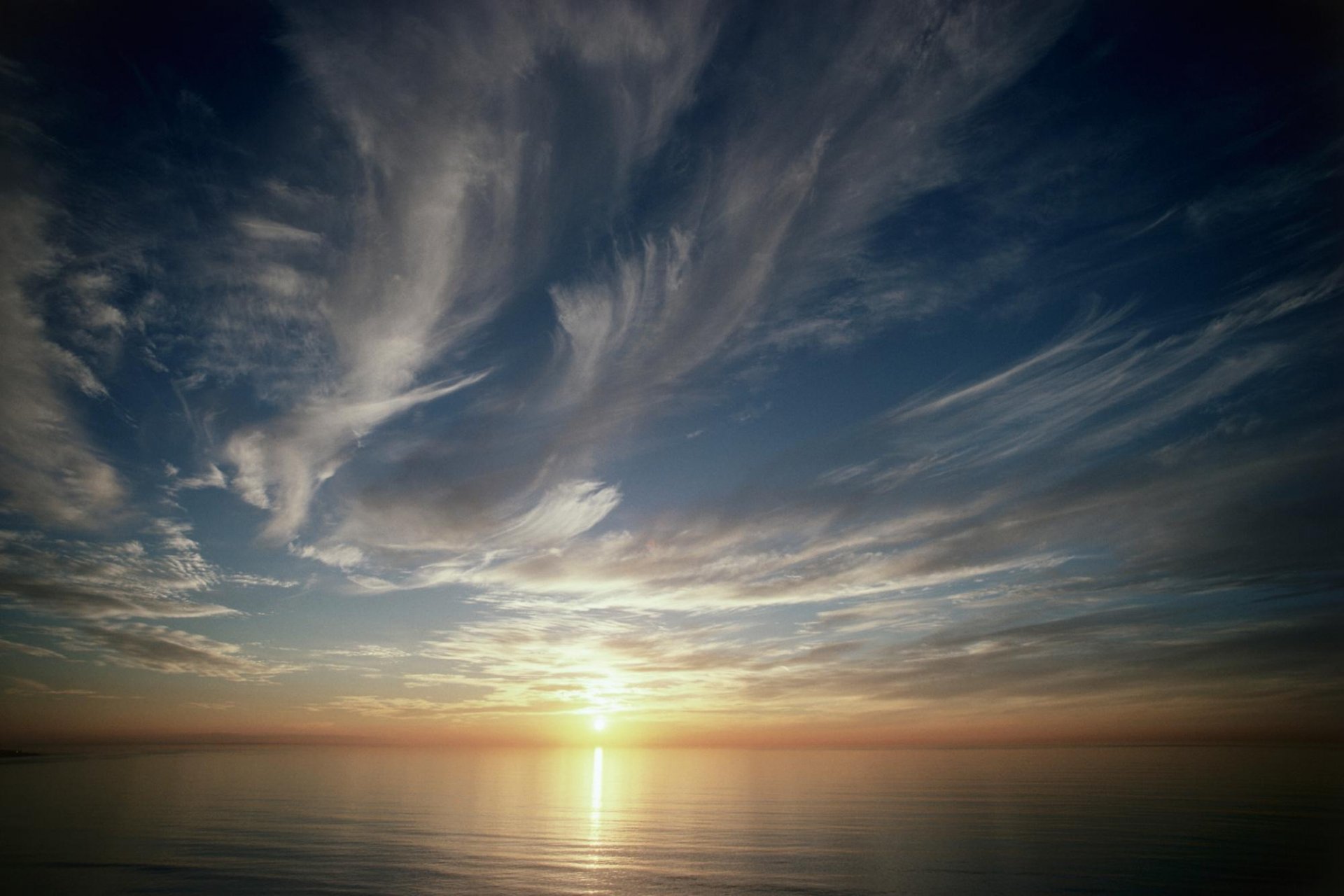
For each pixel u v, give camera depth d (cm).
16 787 4531
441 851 2417
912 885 1938
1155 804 3781
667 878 2019
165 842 2500
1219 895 1811
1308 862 2167
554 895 1825
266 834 2720
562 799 4362
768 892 1870
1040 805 3803
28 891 1803
